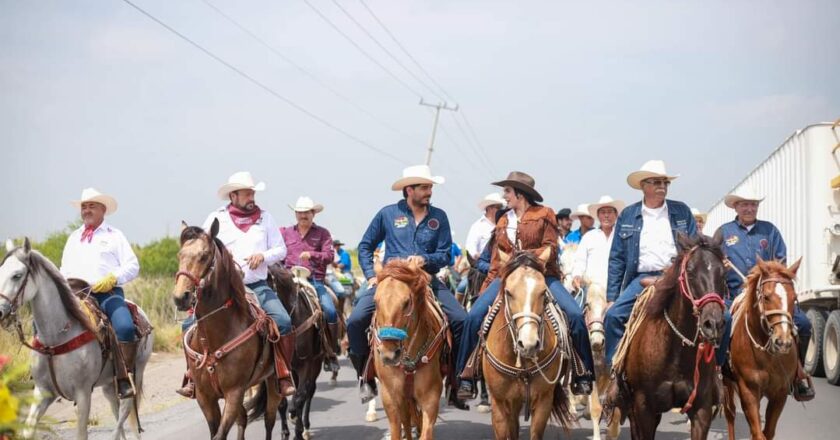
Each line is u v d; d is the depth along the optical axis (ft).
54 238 87.61
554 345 24.98
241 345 26.71
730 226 34.47
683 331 23.71
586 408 35.73
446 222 30.53
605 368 31.55
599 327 31.40
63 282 27.14
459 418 37.88
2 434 13.35
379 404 42.70
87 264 30.12
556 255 28.04
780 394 27.91
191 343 27.22
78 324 27.45
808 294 48.67
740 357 27.78
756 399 27.66
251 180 30.83
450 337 28.19
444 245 30.30
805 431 33.94
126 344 29.91
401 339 24.40
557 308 26.50
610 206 37.63
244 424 29.35
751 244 33.94
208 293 26.00
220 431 26.32
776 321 25.72
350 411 40.27
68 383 27.40
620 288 28.27
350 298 66.23
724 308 22.97
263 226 31.09
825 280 47.85
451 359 28.55
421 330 25.70
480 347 26.71
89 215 30.35
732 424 30.04
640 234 27.68
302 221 42.11
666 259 27.37
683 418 39.04
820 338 48.29
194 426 35.40
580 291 36.06
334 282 51.75
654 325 24.48
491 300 27.22
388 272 25.61
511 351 24.57
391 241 30.32
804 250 49.14
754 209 33.76
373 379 30.32
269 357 28.94
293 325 32.83
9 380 13.76
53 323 26.86
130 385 29.43
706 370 23.88
